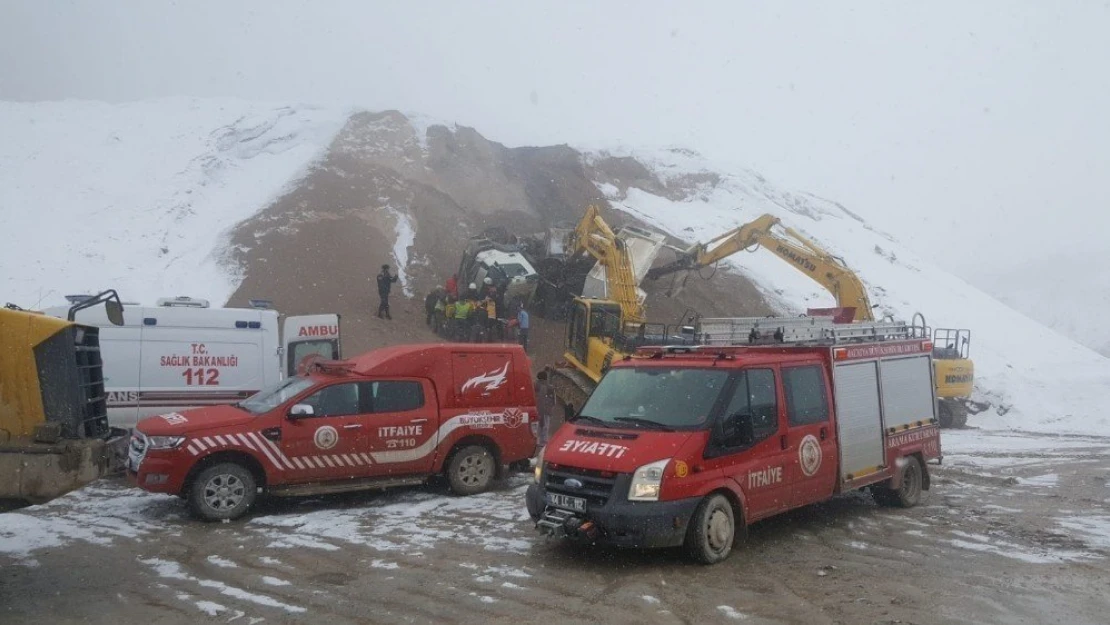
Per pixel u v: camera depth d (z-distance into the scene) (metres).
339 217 35.41
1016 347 42.56
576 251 24.16
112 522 9.12
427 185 40.81
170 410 12.87
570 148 51.53
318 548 7.94
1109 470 14.00
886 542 8.24
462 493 10.76
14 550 7.89
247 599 6.35
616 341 17.69
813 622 5.79
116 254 32.31
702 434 7.42
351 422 10.02
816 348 9.01
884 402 9.76
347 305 27.88
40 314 6.77
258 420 9.52
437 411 10.66
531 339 25.69
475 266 28.23
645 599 6.29
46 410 6.47
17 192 37.44
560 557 7.55
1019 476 13.22
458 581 6.81
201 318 13.35
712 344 9.59
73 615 5.97
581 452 7.48
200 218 36.50
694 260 24.73
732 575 6.99
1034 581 6.85
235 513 9.23
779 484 8.05
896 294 45.81
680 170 57.00
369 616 5.94
